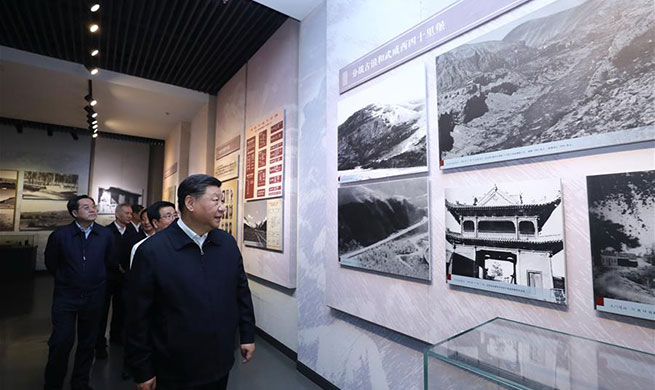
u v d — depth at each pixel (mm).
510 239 1401
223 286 1471
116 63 4938
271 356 3232
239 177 4480
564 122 1260
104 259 2602
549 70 1314
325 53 2854
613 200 1140
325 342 2590
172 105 6113
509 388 775
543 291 1286
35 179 8203
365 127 2199
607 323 1141
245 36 3963
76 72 4906
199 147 6238
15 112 6762
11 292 5953
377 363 2094
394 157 1976
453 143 1650
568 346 1058
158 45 4254
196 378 1359
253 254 3922
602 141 1158
